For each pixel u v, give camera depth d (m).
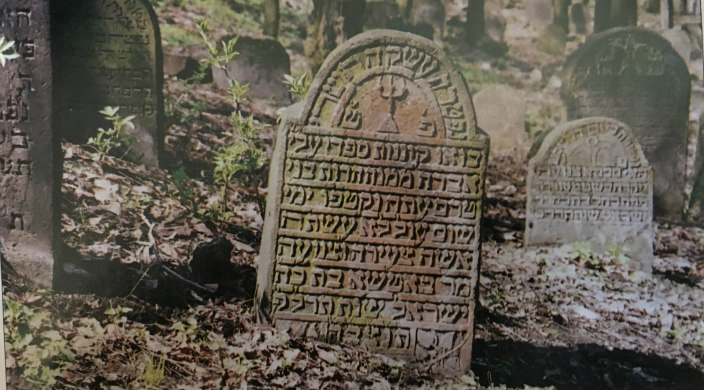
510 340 5.11
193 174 6.02
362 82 4.44
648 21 8.15
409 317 4.50
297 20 8.46
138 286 4.51
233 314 4.50
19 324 4.08
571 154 6.38
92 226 4.92
